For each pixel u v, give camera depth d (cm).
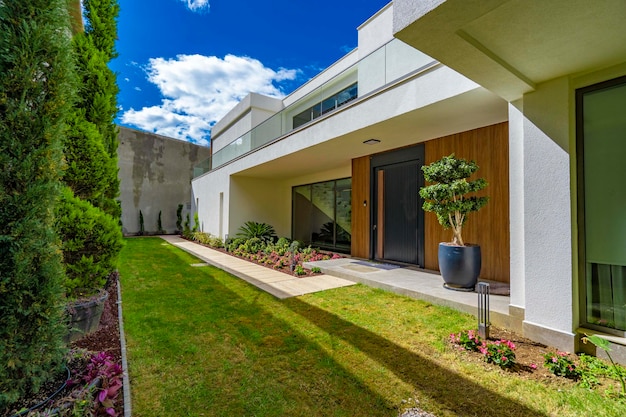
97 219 381
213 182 1400
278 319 387
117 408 214
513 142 342
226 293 511
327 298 477
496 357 267
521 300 334
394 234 721
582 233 291
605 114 282
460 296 429
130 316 398
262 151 916
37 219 203
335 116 614
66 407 186
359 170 818
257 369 265
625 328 270
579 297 292
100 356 242
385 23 800
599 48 248
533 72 289
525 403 215
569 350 283
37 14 212
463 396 224
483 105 430
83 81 468
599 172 285
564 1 196
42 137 209
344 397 225
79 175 409
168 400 223
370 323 368
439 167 454
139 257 922
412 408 212
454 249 460
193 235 1523
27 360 196
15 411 186
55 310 212
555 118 299
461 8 198
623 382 223
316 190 1100
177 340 324
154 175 1852
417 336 329
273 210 1292
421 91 440
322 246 1052
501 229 508
